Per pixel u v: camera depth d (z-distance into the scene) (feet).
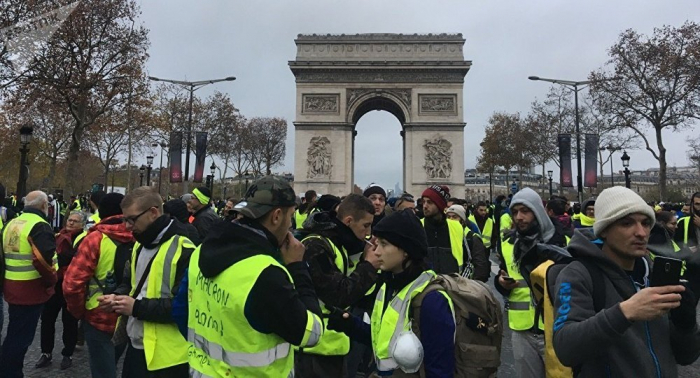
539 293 26.03
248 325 16.52
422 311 19.03
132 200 26.99
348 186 272.92
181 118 339.36
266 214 18.21
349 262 29.04
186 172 215.51
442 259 41.50
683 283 17.28
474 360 19.49
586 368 17.63
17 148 344.49
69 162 175.22
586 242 18.29
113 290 32.37
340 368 27.89
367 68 277.23
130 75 179.93
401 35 280.92
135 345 26.71
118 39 170.71
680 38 210.59
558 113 291.58
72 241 49.39
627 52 221.66
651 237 26.02
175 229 28.04
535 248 27.86
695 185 586.86
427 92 276.21
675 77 211.00
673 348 17.92
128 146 342.03
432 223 43.04
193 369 17.75
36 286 39.68
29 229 39.34
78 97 168.45
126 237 33.99
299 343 17.10
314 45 281.54
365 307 32.04
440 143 272.10
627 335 17.17
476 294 20.18
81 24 159.53
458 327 19.85
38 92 165.99
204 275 17.30
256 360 16.63
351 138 281.13
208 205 57.57
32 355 49.96
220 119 368.48
